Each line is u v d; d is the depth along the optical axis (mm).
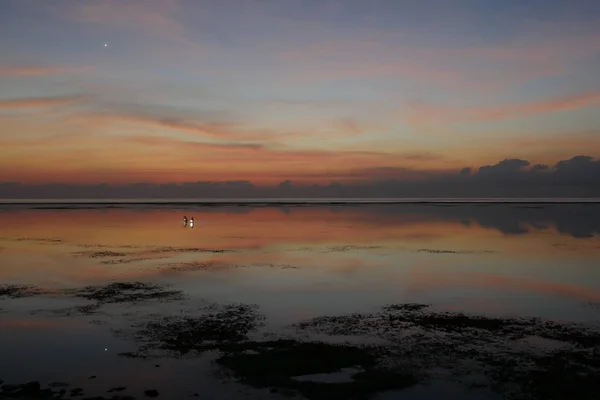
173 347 12438
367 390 9844
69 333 13633
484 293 18750
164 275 22453
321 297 18016
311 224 56812
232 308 16359
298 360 11469
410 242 36875
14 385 10156
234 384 10164
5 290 19188
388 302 17266
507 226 53312
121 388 10008
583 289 19500
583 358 11539
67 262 26375
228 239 38781
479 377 10461
